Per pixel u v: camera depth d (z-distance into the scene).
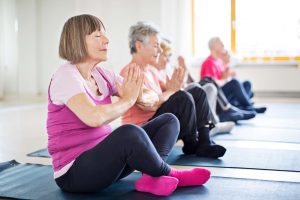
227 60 4.72
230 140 3.17
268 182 1.99
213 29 7.08
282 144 2.99
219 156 2.51
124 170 1.83
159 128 1.88
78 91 1.64
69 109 1.70
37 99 7.52
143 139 1.62
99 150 1.63
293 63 6.77
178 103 2.39
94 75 1.84
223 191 1.84
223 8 7.00
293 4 6.67
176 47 7.09
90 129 1.75
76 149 1.74
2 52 7.75
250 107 4.62
